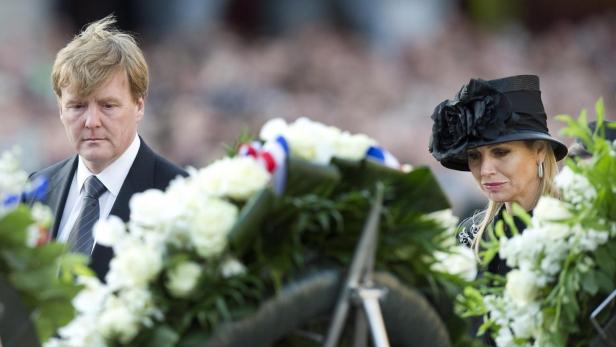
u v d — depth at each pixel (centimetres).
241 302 736
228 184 748
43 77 2761
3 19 3034
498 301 888
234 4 3344
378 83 2919
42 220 769
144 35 3234
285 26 3322
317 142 768
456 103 984
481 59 3136
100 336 754
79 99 989
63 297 753
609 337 840
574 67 3219
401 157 2627
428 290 809
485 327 898
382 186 760
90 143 996
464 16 3381
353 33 3284
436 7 3359
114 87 991
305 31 3161
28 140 2509
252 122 2691
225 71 2853
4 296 739
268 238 756
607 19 3453
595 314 845
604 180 858
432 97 2930
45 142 2530
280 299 741
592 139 899
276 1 3347
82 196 1028
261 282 741
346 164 774
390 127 2719
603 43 3344
